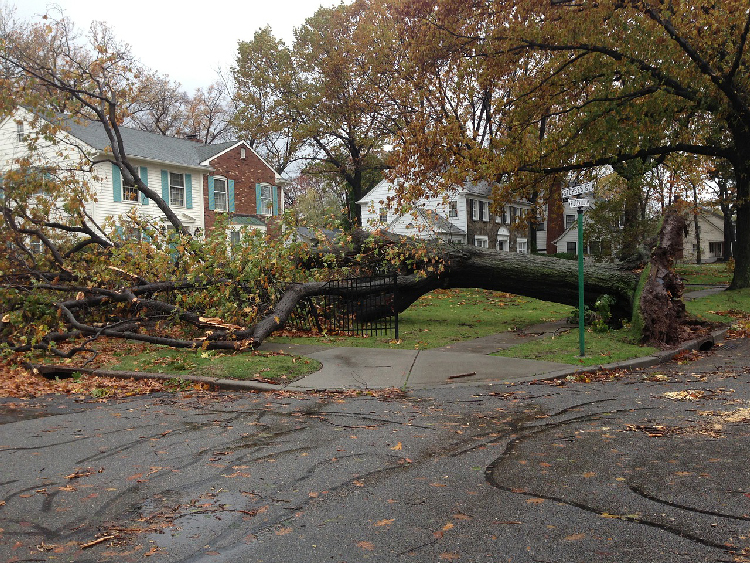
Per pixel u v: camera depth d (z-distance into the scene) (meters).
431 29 19.20
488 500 3.80
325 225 14.41
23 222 14.49
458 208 40.00
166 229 13.69
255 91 43.94
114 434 5.72
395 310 12.06
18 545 3.28
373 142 39.50
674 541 3.12
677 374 8.33
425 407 6.72
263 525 3.49
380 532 3.35
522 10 17.36
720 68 17.23
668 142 22.33
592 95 19.75
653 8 16.19
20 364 10.18
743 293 19.25
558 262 13.66
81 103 15.66
